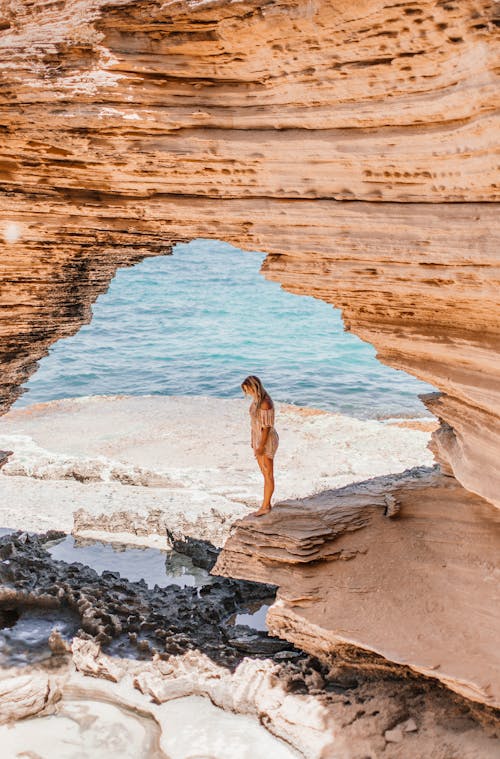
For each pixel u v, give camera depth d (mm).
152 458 17000
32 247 8984
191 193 7812
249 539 9461
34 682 8742
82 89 7230
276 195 7375
